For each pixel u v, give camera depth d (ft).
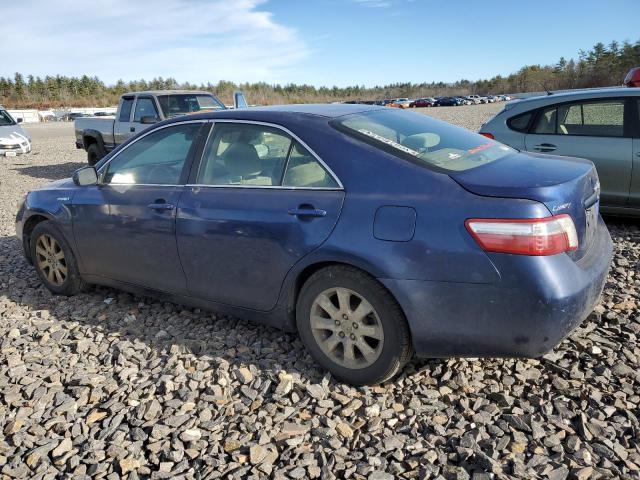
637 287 14.19
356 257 9.55
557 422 8.99
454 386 10.09
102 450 8.89
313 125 10.93
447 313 9.07
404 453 8.52
